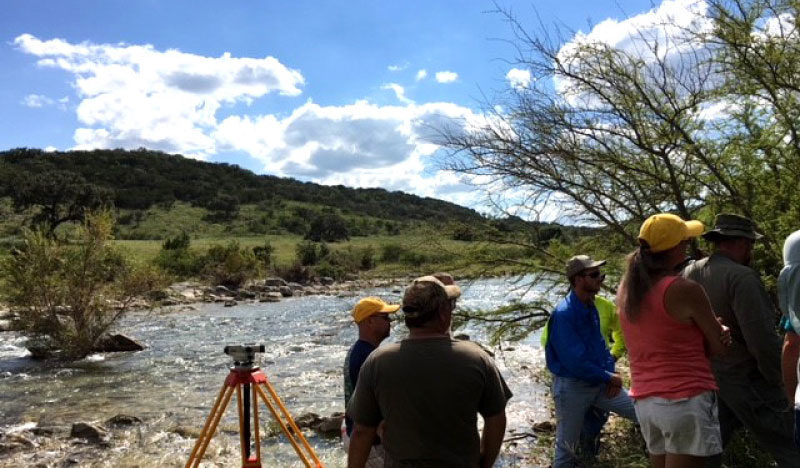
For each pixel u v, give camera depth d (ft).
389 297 24.72
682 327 11.07
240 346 17.66
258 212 336.70
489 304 23.76
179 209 333.42
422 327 10.32
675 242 11.35
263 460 25.58
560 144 20.22
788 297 11.03
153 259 127.44
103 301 55.11
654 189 19.81
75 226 56.54
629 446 18.76
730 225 13.16
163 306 89.97
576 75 19.72
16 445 28.07
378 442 13.10
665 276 11.41
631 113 18.98
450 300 10.83
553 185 21.43
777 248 16.65
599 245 22.02
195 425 31.68
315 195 397.60
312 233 232.73
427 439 9.80
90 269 54.75
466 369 9.95
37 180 247.09
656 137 18.62
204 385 42.14
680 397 10.93
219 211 332.19
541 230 22.91
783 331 16.37
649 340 11.31
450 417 9.80
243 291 109.81
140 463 25.58
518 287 23.11
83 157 388.57
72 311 53.72
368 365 10.45
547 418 28.48
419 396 9.80
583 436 17.60
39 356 53.36
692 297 10.90
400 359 10.05
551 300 22.70
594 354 16.55
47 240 54.80
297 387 40.09
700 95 18.20
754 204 17.74
